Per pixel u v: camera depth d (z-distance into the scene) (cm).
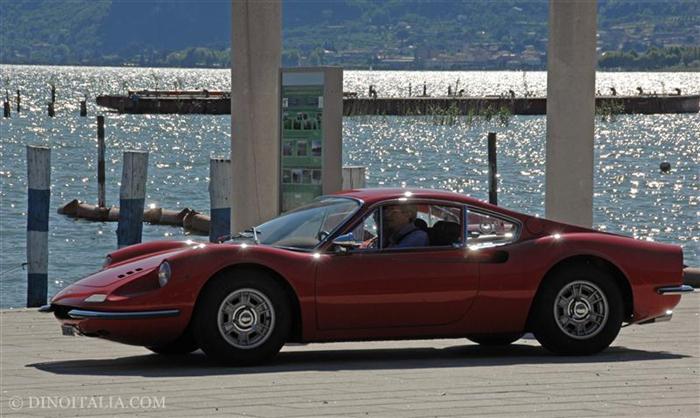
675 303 2322
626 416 1675
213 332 2127
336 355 2330
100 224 6475
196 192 8831
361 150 13875
